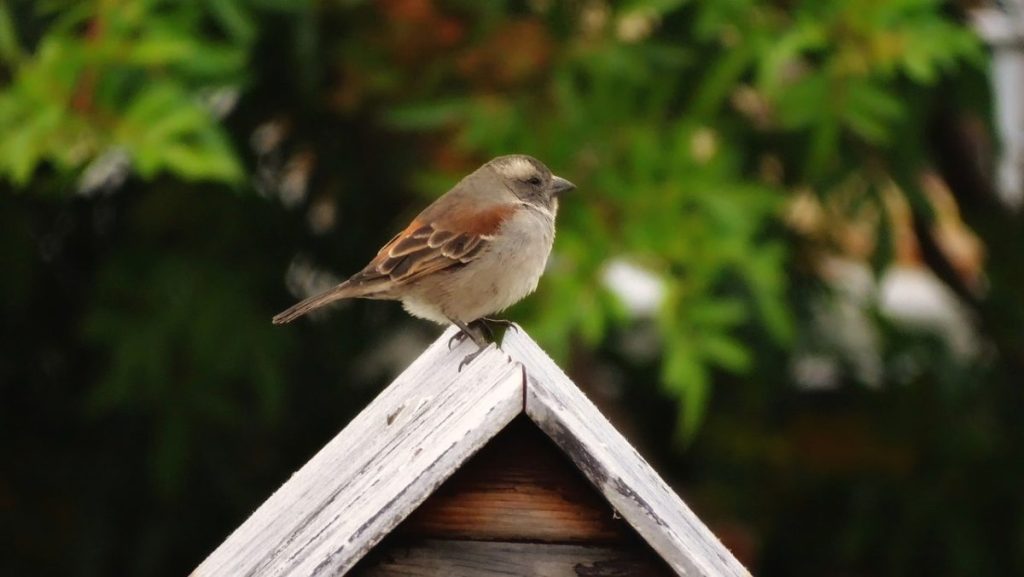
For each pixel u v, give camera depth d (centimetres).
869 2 1317
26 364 1599
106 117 1248
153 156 1222
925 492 1688
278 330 1452
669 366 1290
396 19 1356
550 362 773
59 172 1277
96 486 1568
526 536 665
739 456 1695
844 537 1700
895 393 1695
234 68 1280
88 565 1546
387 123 1349
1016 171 1745
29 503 1579
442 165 1369
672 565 642
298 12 1345
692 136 1355
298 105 1493
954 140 1667
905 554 1695
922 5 1324
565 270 1311
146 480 1559
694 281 1309
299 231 1541
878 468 1702
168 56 1238
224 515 1567
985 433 1678
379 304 1586
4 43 1276
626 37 1398
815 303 1573
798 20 1333
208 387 1430
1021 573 1677
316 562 638
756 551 1691
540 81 1373
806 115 1312
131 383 1401
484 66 1362
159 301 1416
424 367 874
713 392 1608
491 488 666
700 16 1338
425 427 709
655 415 1709
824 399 1720
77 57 1241
